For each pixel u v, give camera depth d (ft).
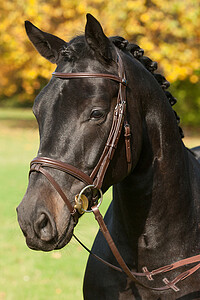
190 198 8.58
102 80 7.13
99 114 7.00
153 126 8.07
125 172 7.63
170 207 8.21
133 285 8.49
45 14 63.98
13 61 72.59
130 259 8.52
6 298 17.43
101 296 9.00
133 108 7.66
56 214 6.85
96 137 7.04
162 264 8.26
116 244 8.80
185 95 63.52
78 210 7.06
